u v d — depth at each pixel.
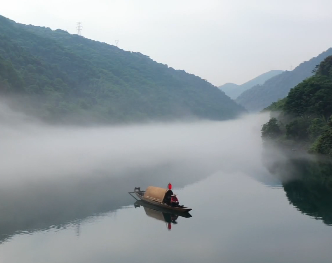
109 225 28.61
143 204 35.38
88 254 22.89
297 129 84.75
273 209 32.56
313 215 30.48
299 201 35.22
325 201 34.97
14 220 29.95
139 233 26.61
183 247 23.91
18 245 24.39
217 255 22.53
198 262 21.62
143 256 22.50
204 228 27.59
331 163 60.50
